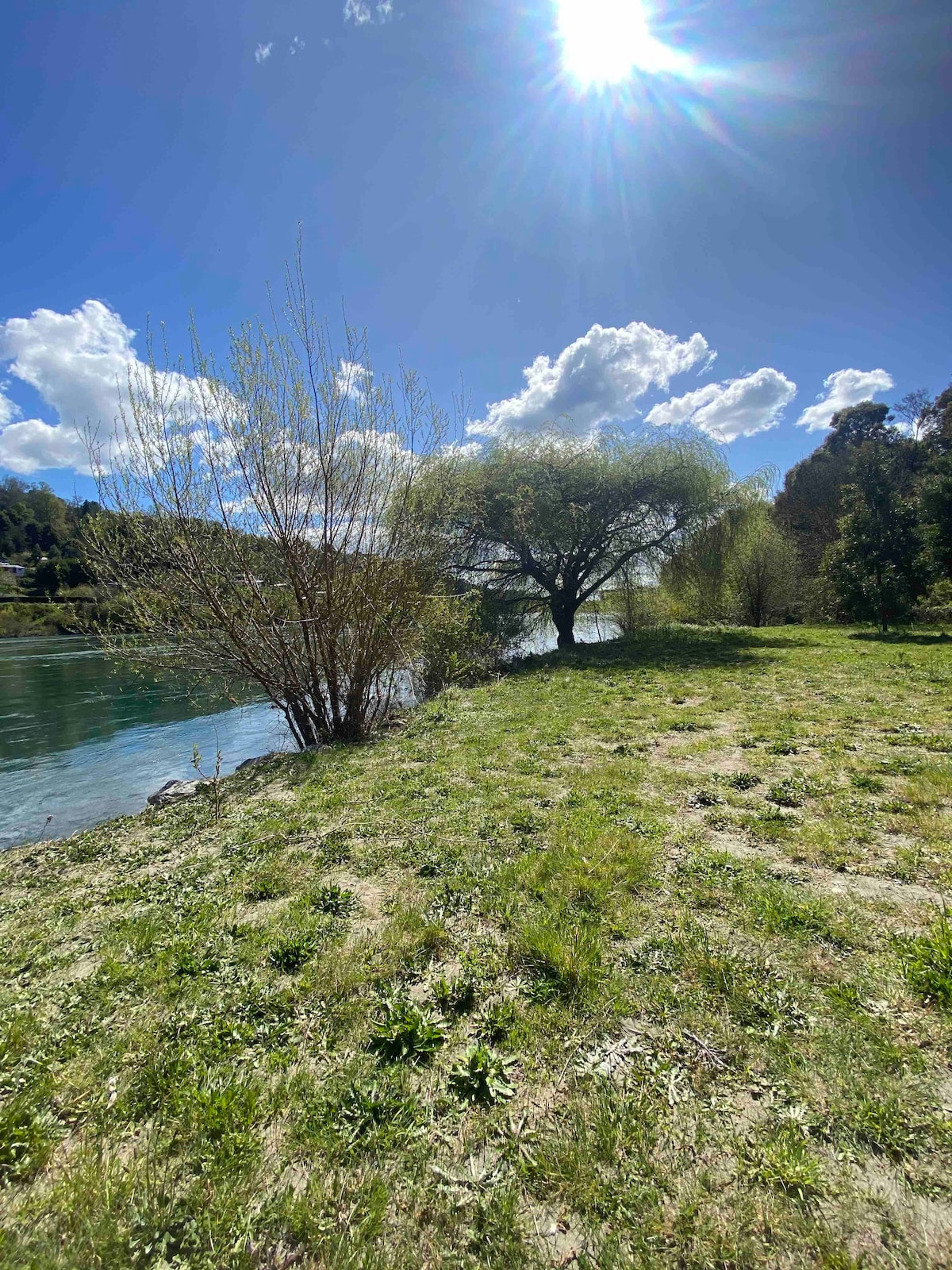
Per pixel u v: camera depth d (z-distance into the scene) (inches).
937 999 113.8
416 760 335.0
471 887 176.6
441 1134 94.3
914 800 220.8
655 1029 113.9
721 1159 86.5
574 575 905.5
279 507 404.8
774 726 350.3
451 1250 76.9
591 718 408.8
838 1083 97.6
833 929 140.3
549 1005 122.2
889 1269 71.0
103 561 404.8
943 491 717.3
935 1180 80.9
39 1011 131.9
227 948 153.9
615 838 199.8
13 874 233.5
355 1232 79.0
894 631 867.4
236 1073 109.0
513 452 844.0
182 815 284.5
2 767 488.4
